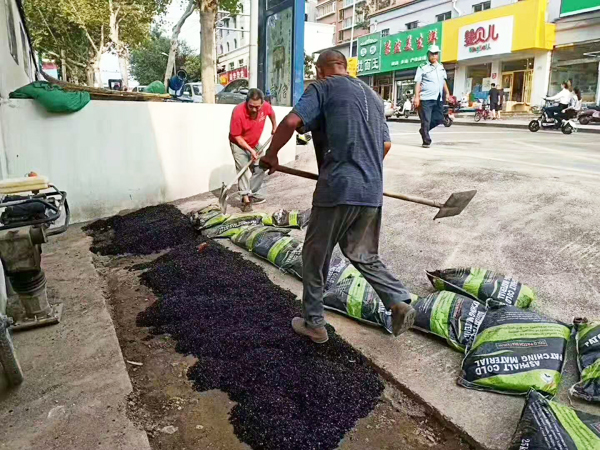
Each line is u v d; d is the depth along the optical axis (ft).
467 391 8.35
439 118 27.63
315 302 9.43
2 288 11.22
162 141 22.35
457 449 7.41
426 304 10.23
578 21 64.95
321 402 8.16
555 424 6.49
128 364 9.67
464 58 78.64
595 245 12.28
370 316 10.54
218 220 17.49
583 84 66.23
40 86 19.52
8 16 23.31
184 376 9.21
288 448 7.24
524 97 73.46
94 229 19.56
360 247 9.01
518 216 14.56
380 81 102.89
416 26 95.35
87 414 7.80
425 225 15.19
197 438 7.62
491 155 24.12
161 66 140.77
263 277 13.24
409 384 8.59
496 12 72.33
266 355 9.27
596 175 17.72
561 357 8.25
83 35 95.76
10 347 8.13
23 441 7.21
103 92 23.93
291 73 28.60
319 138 9.05
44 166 19.83
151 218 19.65
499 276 10.89
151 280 13.65
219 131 23.98
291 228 16.80
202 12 37.17
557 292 10.94
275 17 30.04
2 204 9.92
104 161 21.04
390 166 21.70
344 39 150.10
